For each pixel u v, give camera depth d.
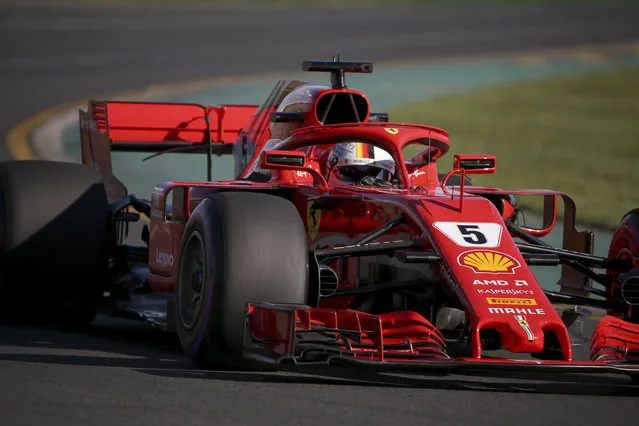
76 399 16.38
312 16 163.25
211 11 162.25
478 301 18.11
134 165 61.59
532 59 130.75
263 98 87.38
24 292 25.52
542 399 17.28
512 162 64.38
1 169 25.77
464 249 19.20
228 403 16.28
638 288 20.48
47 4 161.00
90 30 136.12
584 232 23.31
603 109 92.81
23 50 117.50
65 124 74.25
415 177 23.75
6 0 162.50
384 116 31.00
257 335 18.44
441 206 20.23
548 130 79.62
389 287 20.72
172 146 34.09
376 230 20.39
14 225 24.92
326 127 23.27
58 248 25.22
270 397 16.78
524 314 17.92
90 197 25.83
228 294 18.59
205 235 19.23
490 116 86.31
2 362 19.75
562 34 157.00
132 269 27.95
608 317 19.17
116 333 24.83
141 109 34.00
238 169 30.53
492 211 20.27
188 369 19.48
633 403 17.14
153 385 17.59
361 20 162.62
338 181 23.86
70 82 96.31
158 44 126.69
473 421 15.53
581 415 16.14
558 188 54.53
